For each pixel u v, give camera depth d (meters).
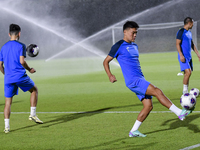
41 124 10.08
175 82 19.23
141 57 46.41
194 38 56.44
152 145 7.35
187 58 14.13
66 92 17.47
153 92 7.79
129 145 7.44
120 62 8.05
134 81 7.95
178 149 6.96
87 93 16.75
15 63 9.34
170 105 7.67
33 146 7.70
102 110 11.98
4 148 7.61
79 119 10.59
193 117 10.05
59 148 7.45
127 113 11.22
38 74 28.78
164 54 50.22
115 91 16.98
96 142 7.80
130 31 7.91
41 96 16.44
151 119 10.02
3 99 16.25
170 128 8.85
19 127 9.76
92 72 28.61
